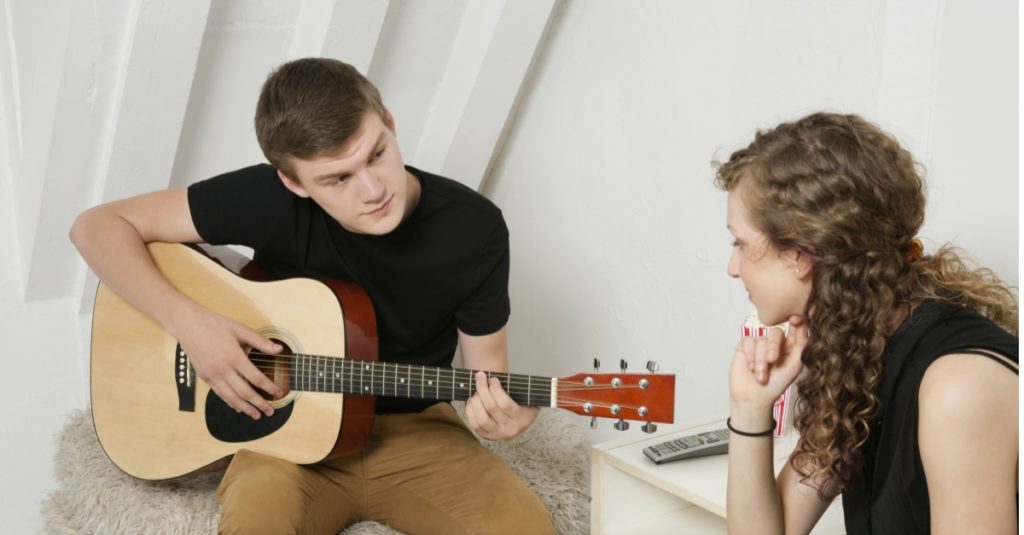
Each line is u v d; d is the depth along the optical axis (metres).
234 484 1.62
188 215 1.82
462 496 1.67
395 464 1.72
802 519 1.25
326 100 1.48
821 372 1.07
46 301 2.51
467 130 2.50
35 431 2.52
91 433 2.03
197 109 2.37
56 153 2.21
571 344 2.49
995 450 0.92
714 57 2.00
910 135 1.61
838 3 1.74
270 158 1.57
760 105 1.92
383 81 2.47
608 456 1.66
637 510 1.71
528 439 1.99
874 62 1.69
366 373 1.63
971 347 0.96
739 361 1.20
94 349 1.88
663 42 2.11
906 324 1.04
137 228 1.83
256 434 1.72
